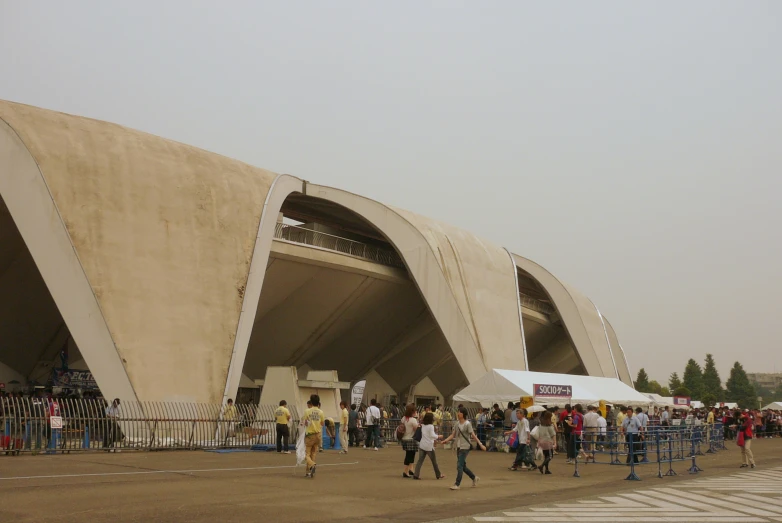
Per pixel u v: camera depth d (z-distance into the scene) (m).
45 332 29.00
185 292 24.20
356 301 36.19
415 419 15.52
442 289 34.78
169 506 9.94
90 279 22.06
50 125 23.69
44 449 17.86
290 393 23.33
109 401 21.36
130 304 22.66
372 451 23.12
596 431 22.06
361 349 40.56
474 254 39.44
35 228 21.91
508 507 11.11
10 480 12.28
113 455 18.02
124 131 25.84
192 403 22.31
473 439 13.63
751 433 20.77
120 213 23.52
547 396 25.30
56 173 22.59
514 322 41.06
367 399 42.81
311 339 36.94
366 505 10.86
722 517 10.27
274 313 34.19
